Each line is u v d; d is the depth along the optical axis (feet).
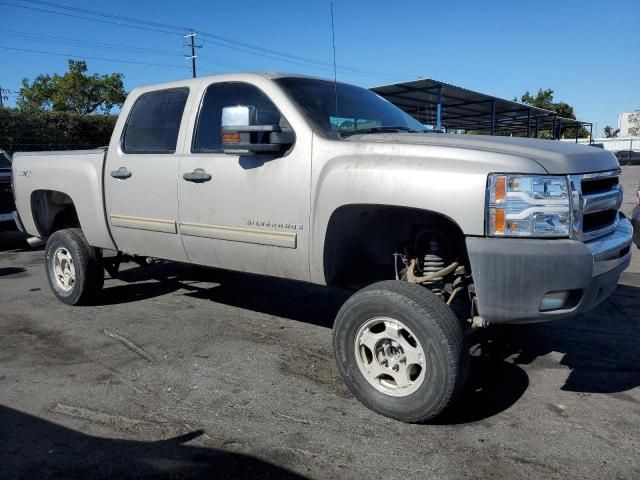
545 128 128.47
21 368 14.32
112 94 156.35
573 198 10.59
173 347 15.69
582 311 10.91
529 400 12.46
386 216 13.12
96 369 14.19
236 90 14.58
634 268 25.31
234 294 21.26
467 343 10.89
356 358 11.78
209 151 14.79
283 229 13.10
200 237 14.93
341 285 13.56
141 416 11.71
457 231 12.37
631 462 9.99
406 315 10.85
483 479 9.50
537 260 10.24
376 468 9.83
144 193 16.17
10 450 10.46
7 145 74.23
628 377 13.70
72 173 18.29
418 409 10.94
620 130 261.24
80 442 10.72
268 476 9.61
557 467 9.84
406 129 14.76
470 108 84.99
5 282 23.94
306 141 12.78
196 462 10.02
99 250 19.31
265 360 14.73
